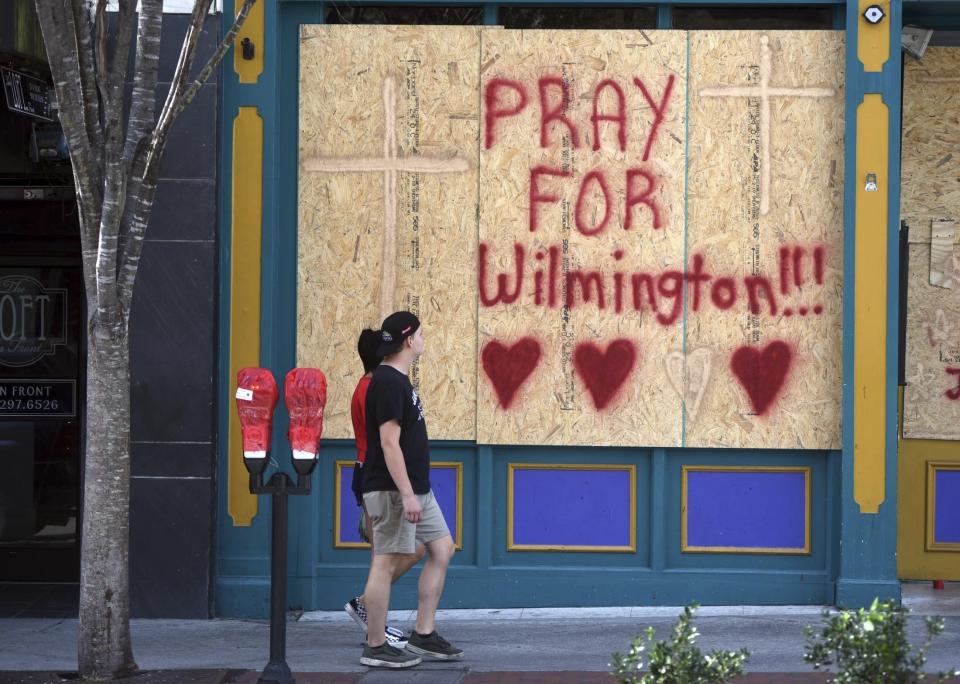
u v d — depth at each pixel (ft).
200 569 45.14
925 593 47.26
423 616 38.91
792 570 45.70
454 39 46.01
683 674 26.78
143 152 36.06
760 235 45.44
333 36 46.14
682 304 45.57
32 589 50.70
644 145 45.62
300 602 46.44
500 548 46.37
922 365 48.49
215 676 36.63
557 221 45.78
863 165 44.29
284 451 46.39
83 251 36.14
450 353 46.01
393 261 46.09
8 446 52.06
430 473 46.50
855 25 44.37
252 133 45.44
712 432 45.52
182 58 35.96
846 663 26.99
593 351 45.75
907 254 47.93
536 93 45.88
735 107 45.44
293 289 46.21
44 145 48.14
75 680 36.19
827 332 45.32
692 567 46.01
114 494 36.37
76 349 51.90
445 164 46.01
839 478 45.19
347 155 46.19
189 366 45.14
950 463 48.34
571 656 39.75
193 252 45.14
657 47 45.57
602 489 46.19
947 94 48.32
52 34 34.32
